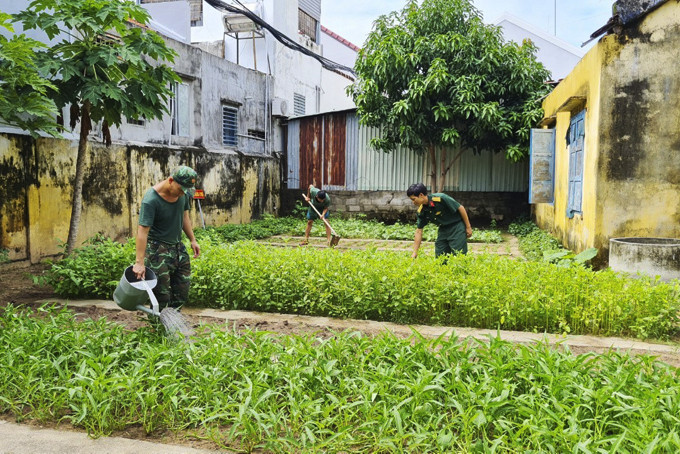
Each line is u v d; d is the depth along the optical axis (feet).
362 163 55.52
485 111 44.14
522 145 47.16
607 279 18.17
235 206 47.83
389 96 49.78
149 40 23.99
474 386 10.03
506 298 17.16
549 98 41.16
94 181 32.35
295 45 46.14
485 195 52.75
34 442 9.76
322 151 56.70
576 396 9.55
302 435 9.09
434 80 44.93
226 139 47.39
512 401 9.77
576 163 29.73
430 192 53.57
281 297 19.92
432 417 9.61
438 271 18.92
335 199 56.49
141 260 14.12
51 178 29.32
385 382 10.39
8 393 11.27
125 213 34.83
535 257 30.22
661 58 24.27
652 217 24.80
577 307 17.06
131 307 14.37
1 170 26.37
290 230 46.26
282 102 54.80
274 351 12.34
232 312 20.02
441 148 50.90
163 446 9.62
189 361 11.65
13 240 27.22
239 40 56.34
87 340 13.00
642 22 24.31
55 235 29.76
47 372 11.58
